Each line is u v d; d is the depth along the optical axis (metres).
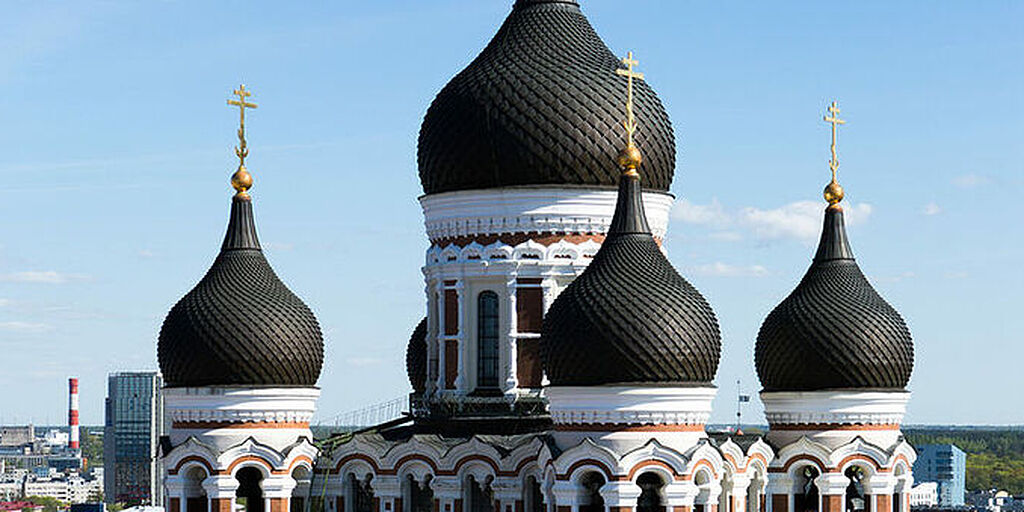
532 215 114.94
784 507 119.50
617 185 115.94
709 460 103.12
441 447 111.06
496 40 119.62
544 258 114.62
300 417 114.00
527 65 116.19
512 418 114.06
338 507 113.62
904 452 120.81
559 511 103.00
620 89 116.50
